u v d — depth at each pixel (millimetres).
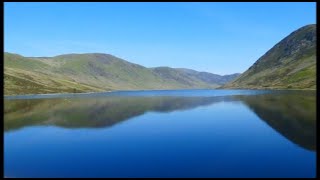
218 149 44062
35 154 42750
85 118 76062
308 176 33188
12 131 59531
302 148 43438
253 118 71500
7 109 99938
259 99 129000
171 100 140125
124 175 34281
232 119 71250
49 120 73250
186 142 48531
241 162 38062
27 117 79188
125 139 51188
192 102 124812
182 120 71438
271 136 51188
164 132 56969
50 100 147375
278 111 81625
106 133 56500
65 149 45281
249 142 47625
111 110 94438
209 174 34250
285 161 38031
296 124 60812
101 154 42375
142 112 88062
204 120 70875
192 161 38719
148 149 44625
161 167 36656
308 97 127062
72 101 138875
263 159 39000
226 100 131625
